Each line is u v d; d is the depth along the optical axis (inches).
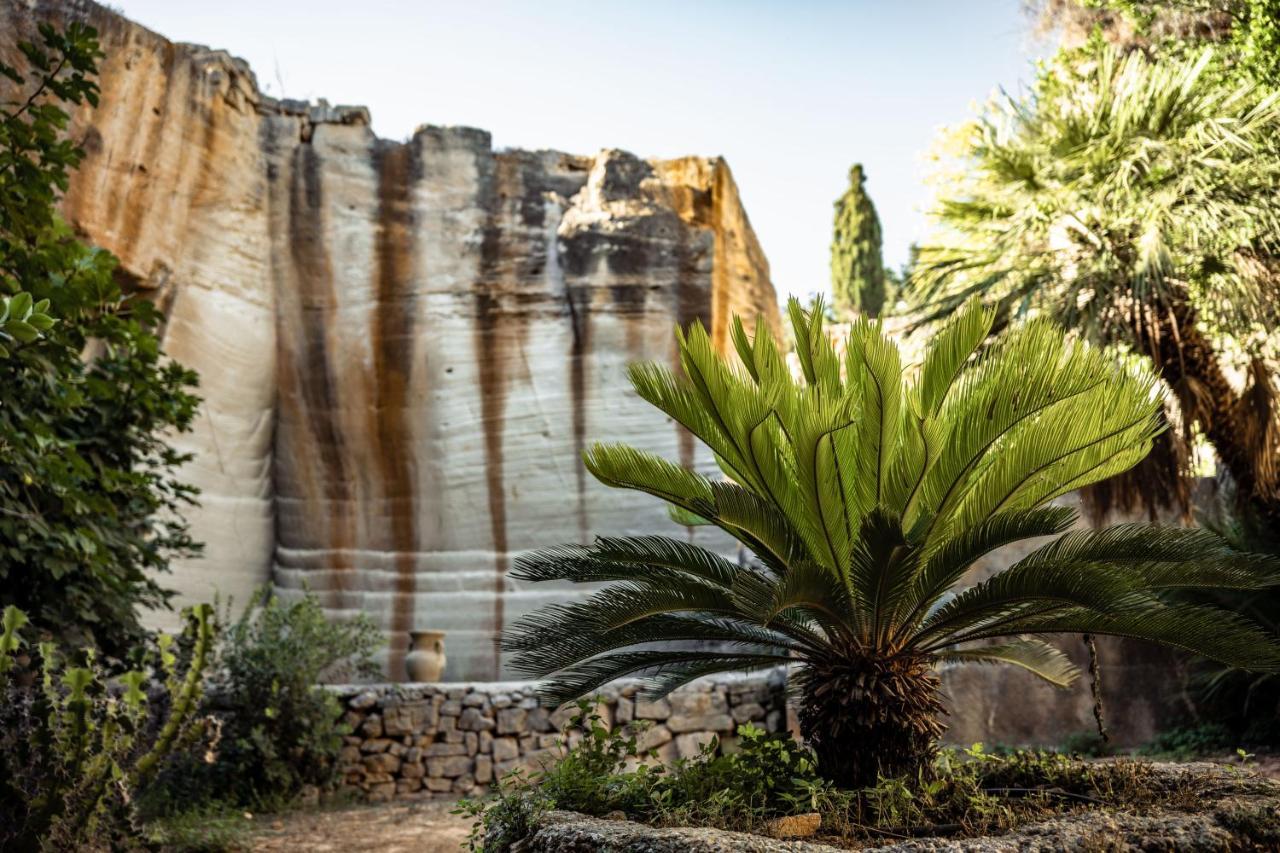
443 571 534.9
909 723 172.9
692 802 165.6
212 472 516.1
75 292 197.8
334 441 550.3
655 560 183.9
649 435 537.6
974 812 158.6
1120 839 135.0
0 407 193.6
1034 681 353.4
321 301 557.9
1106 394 162.6
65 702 187.9
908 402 176.1
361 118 573.9
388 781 365.7
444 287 557.0
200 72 514.6
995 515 169.0
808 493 169.5
